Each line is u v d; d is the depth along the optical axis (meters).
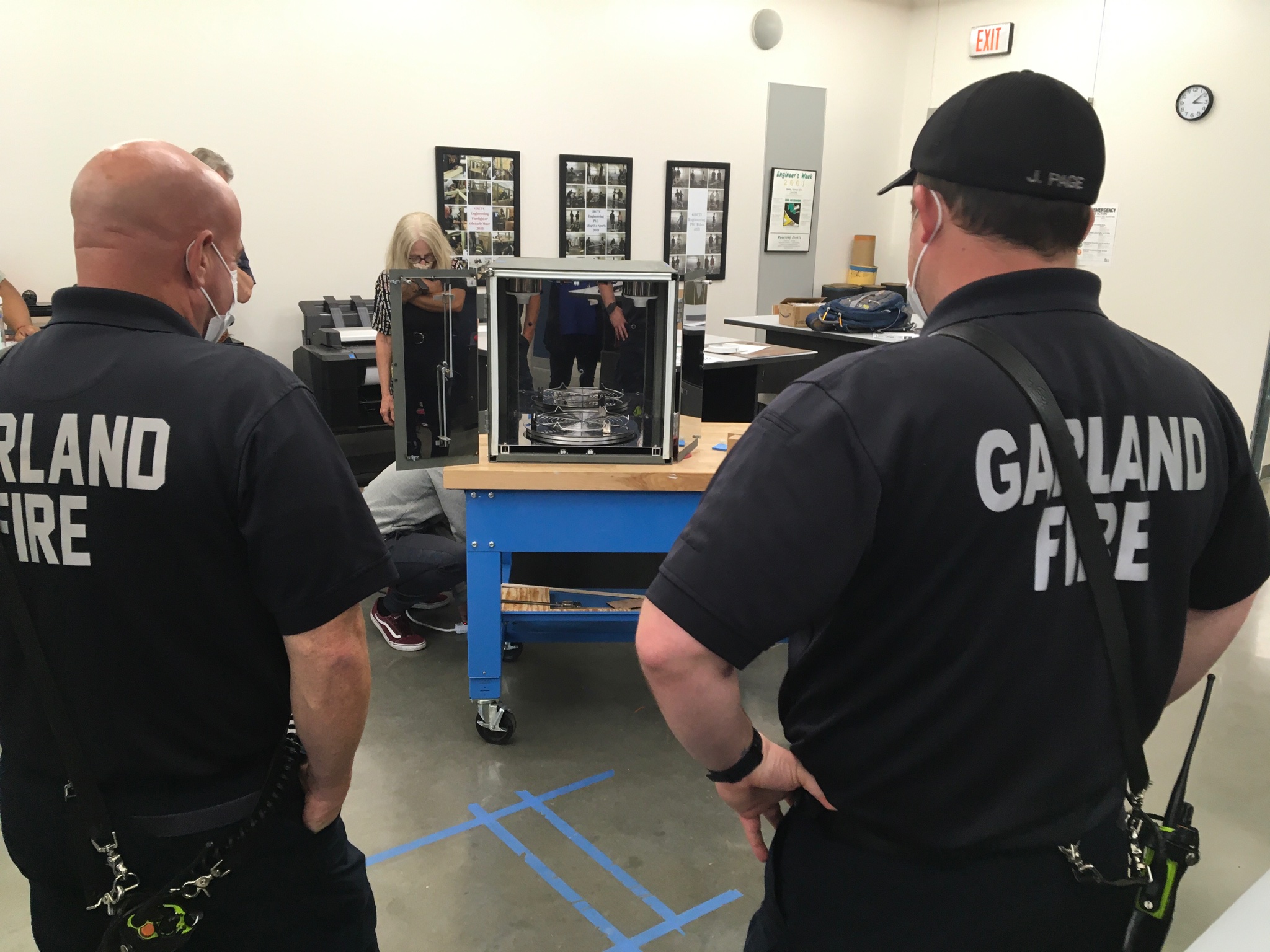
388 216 4.77
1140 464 0.78
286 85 4.38
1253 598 0.94
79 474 0.89
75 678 0.92
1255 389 4.88
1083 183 0.77
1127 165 5.28
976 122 0.77
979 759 0.79
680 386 2.08
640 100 5.38
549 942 1.76
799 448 0.74
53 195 3.99
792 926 0.93
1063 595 0.76
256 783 1.02
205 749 0.98
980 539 0.74
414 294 1.92
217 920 1.04
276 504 0.91
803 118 6.03
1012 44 5.73
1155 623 0.81
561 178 5.21
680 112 5.54
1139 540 0.78
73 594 0.90
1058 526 0.75
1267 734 2.56
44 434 0.89
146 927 0.92
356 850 1.22
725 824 2.13
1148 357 0.82
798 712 0.90
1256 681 2.87
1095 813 0.83
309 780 1.06
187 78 4.16
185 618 0.92
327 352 4.21
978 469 0.73
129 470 0.88
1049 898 0.82
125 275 0.95
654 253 5.68
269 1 4.27
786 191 6.09
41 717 0.95
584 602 2.57
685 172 5.64
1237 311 4.91
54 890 1.02
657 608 0.78
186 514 0.89
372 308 4.59
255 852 1.03
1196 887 1.93
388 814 2.14
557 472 2.06
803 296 6.43
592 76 5.19
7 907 1.83
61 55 3.90
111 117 4.04
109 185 0.94
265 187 4.42
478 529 2.16
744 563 0.73
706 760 0.85
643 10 5.26
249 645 0.98
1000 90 0.76
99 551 0.89
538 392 2.12
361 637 1.01
